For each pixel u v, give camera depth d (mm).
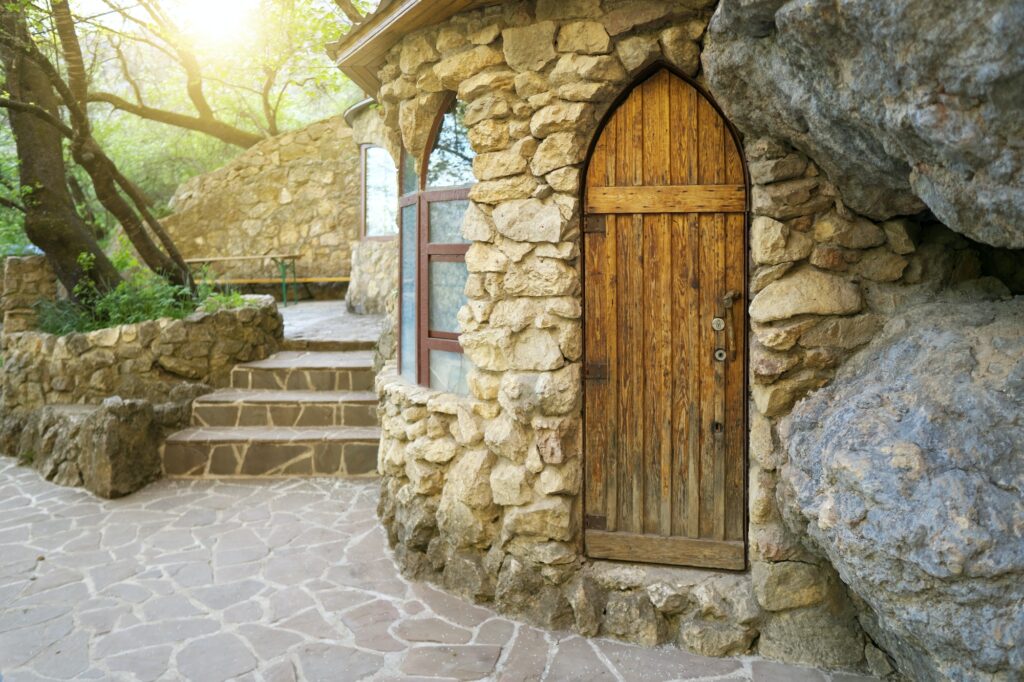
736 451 3371
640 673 3033
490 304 3641
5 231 9219
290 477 5898
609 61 3242
